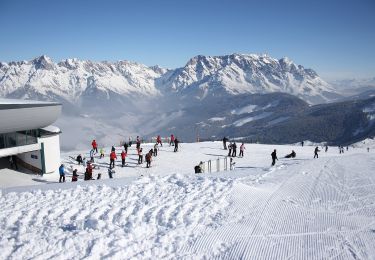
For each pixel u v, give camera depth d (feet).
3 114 95.55
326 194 48.78
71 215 40.11
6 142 101.19
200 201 43.60
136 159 112.47
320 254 31.01
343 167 68.69
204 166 94.79
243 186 49.96
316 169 66.80
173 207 41.29
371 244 32.78
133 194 46.57
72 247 31.24
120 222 37.45
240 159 112.47
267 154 123.75
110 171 83.51
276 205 43.70
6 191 53.31
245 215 40.11
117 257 29.89
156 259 30.32
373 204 44.19
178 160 110.83
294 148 149.28
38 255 29.78
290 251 31.63
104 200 44.24
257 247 32.37
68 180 92.48
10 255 29.96
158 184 51.52
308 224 37.63
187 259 30.40
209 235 34.78
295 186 53.01
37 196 47.57
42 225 37.32
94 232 34.12
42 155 104.83
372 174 61.05
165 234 34.47
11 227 37.27
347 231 35.73
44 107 107.76
